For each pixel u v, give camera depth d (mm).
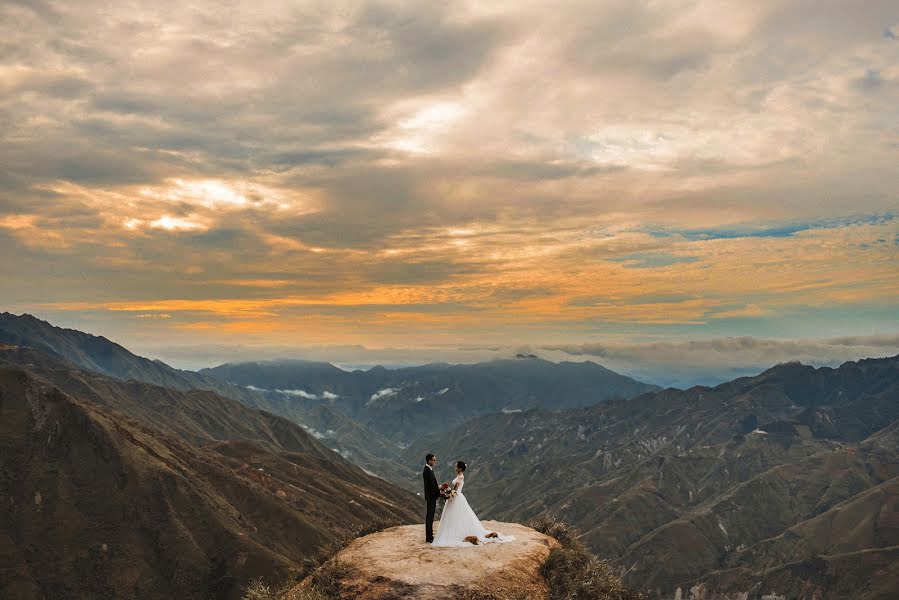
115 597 119438
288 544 145750
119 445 149875
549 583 16344
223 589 122125
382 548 17641
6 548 121312
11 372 156000
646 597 17547
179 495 142500
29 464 138875
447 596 14609
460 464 18453
